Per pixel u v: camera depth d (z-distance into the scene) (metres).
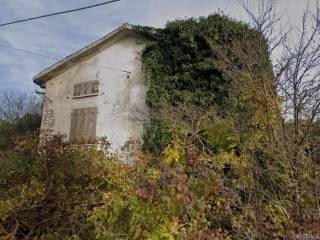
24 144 6.84
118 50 15.14
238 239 4.20
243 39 6.93
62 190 6.30
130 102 14.23
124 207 3.92
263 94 4.97
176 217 3.69
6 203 5.86
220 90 12.02
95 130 14.64
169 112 10.77
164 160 4.43
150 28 14.12
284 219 4.29
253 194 4.56
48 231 6.08
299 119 5.10
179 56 13.30
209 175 4.09
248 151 4.97
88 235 5.81
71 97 15.80
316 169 4.59
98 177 6.41
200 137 5.28
